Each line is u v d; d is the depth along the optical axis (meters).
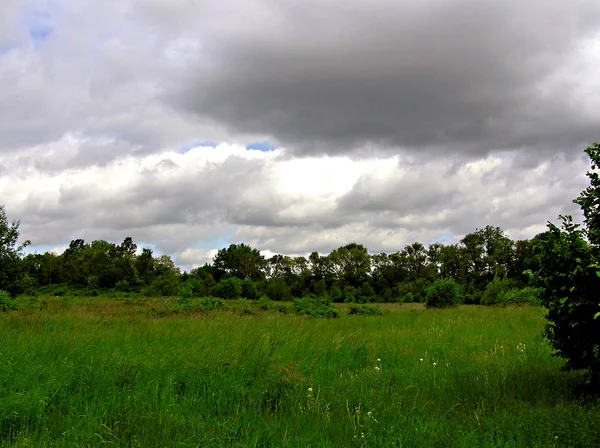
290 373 7.59
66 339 9.74
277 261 98.25
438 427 5.65
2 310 22.20
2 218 28.53
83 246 120.56
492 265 86.12
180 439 5.33
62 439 5.30
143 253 89.88
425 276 89.81
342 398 6.80
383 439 5.32
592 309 6.58
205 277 81.62
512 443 5.12
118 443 5.26
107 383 7.06
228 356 8.38
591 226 7.22
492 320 17.33
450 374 8.55
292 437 5.44
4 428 5.65
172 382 7.29
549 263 7.01
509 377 7.92
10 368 7.25
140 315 20.69
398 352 11.04
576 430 5.25
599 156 7.14
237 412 6.19
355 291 74.94
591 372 6.90
